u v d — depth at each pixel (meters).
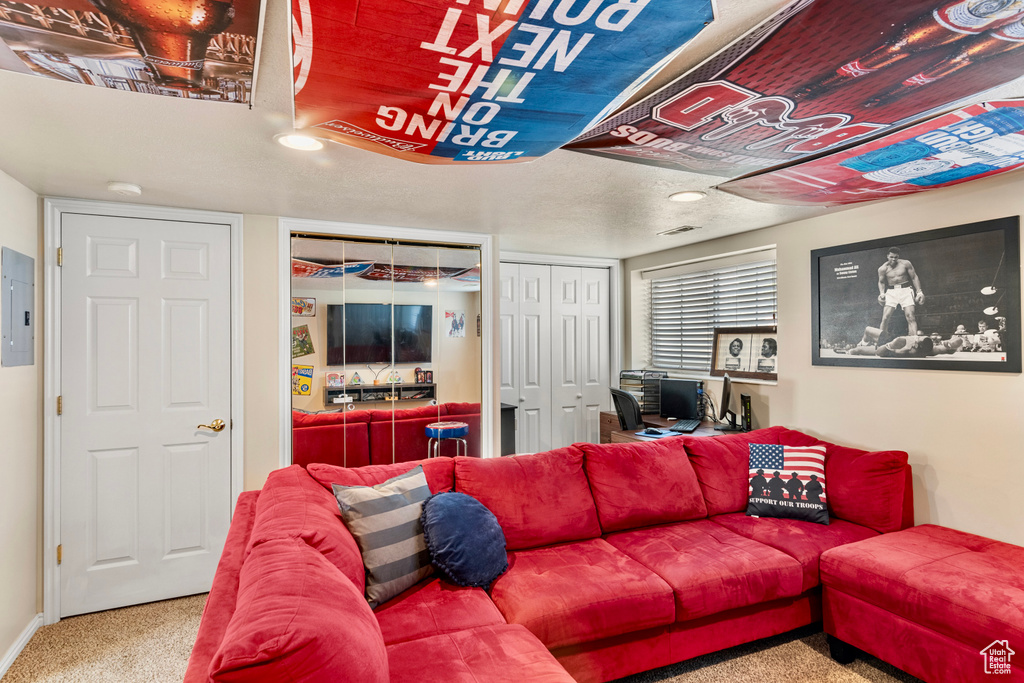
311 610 1.11
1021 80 1.34
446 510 2.09
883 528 2.54
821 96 1.42
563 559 2.26
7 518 2.26
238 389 2.99
